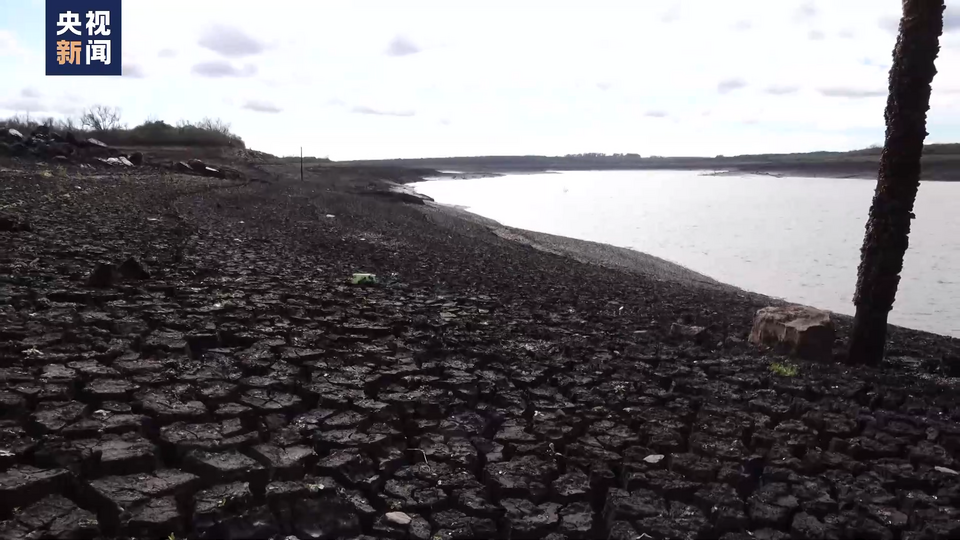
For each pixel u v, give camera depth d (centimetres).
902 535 425
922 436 598
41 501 369
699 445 535
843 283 2395
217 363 645
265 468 429
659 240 3666
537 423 574
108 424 464
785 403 675
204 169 4384
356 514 406
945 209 5669
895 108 820
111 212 1770
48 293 792
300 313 885
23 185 2181
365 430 529
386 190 5119
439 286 1273
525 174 17712
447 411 597
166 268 1078
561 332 941
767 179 15525
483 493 445
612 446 534
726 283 2339
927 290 2233
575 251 2906
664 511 432
